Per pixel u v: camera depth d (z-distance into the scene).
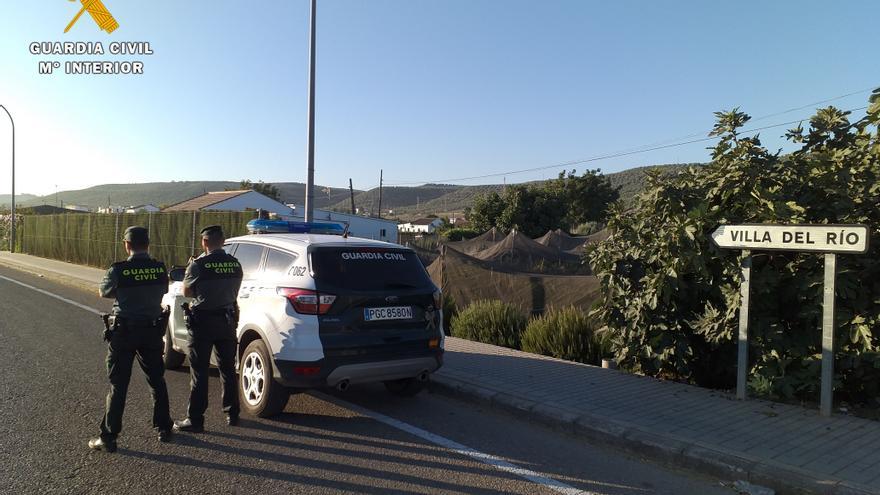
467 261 13.88
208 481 4.22
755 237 6.03
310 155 12.29
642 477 4.57
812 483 4.18
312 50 12.18
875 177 6.21
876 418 5.78
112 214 23.02
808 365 6.20
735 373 6.91
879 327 5.97
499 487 4.29
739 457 4.60
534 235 53.34
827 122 6.78
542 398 6.19
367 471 4.50
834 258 5.59
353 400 6.50
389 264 5.89
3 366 7.39
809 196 6.43
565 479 4.48
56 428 5.23
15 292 15.59
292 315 5.30
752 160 6.71
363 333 5.43
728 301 6.58
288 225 7.42
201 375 5.26
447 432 5.49
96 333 9.81
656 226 7.23
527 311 11.20
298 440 5.14
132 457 4.63
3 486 4.03
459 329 10.53
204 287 5.24
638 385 6.82
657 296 6.96
